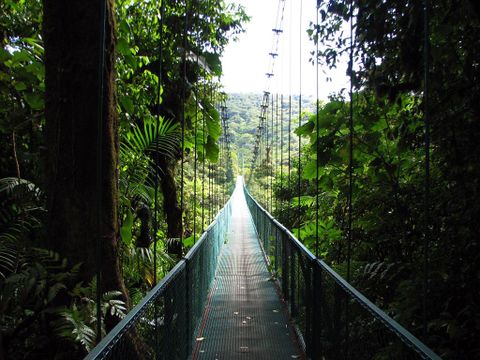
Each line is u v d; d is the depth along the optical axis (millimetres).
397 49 2604
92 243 2039
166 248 4820
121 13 3939
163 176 5258
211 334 3615
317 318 2631
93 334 1855
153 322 1793
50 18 1997
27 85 2686
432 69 2395
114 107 2148
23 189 2365
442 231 2559
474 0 2035
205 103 5691
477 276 2168
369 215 3326
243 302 4645
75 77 1996
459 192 2322
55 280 1959
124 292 2184
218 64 5621
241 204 26828
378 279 3084
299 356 3117
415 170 3146
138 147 3543
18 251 2207
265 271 6434
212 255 5531
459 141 2320
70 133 2006
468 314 2094
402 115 2893
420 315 2359
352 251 3695
